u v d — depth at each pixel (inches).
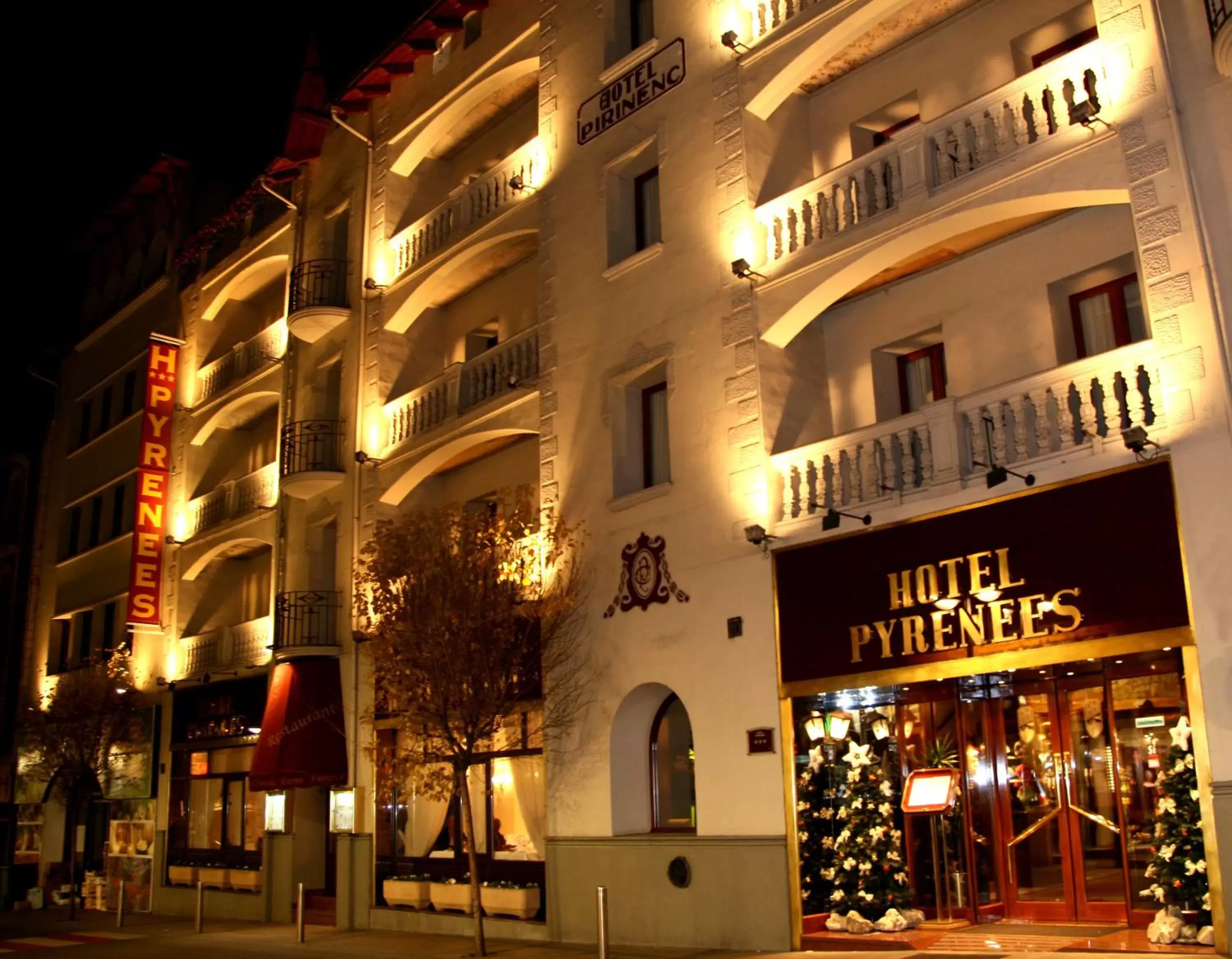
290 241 1131.9
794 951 557.0
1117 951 453.1
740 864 587.5
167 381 1268.5
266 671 1009.5
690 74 713.0
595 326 741.3
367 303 982.4
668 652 647.8
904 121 671.8
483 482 908.6
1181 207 474.9
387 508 924.6
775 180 675.4
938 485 535.2
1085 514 481.7
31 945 847.1
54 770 1186.0
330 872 948.0
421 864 820.6
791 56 653.9
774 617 596.1
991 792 571.5
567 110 802.8
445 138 985.5
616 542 693.9
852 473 580.1
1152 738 515.5
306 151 1103.0
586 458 727.7
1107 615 467.8
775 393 634.8
